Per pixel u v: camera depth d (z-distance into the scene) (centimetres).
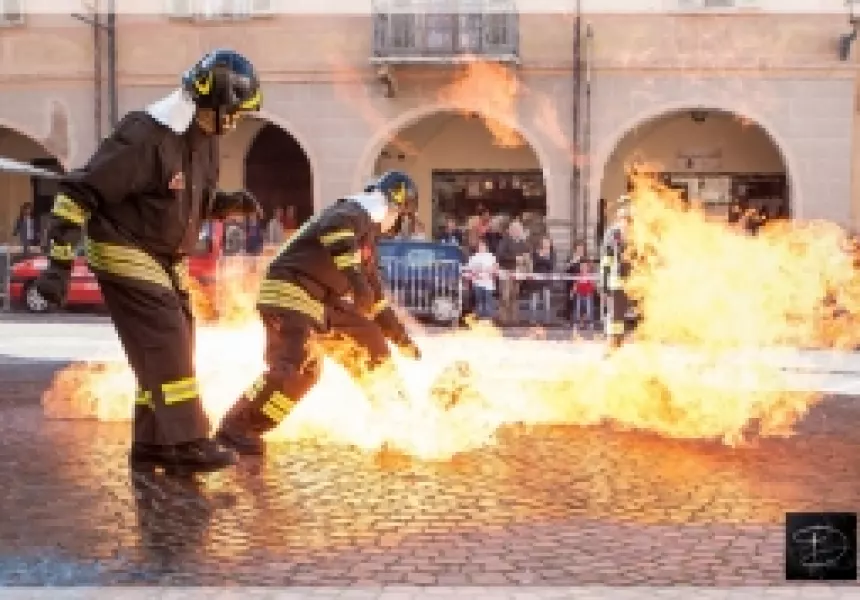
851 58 2172
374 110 2256
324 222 728
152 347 647
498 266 2062
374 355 769
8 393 1042
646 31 2195
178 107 644
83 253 662
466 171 2448
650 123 2320
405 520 598
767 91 2184
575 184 2223
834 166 2181
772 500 647
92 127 2319
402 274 1945
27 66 2320
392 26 2209
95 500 633
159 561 525
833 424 912
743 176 2372
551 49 2216
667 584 491
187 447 670
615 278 1223
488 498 646
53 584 491
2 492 650
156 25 2292
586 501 642
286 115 2275
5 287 2075
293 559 529
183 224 654
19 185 2550
